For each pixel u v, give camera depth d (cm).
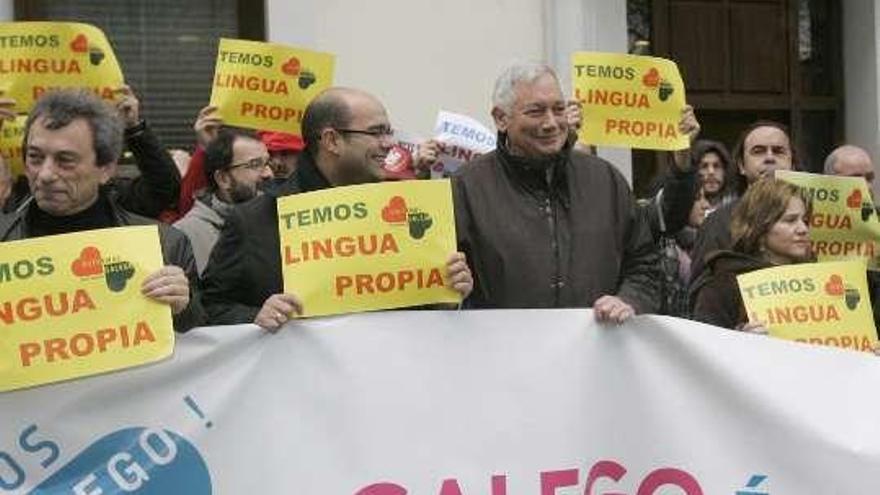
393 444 291
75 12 657
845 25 784
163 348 261
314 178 327
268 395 284
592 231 329
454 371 295
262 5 669
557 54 672
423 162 434
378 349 290
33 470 270
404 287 283
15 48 378
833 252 413
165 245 289
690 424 309
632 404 307
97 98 283
